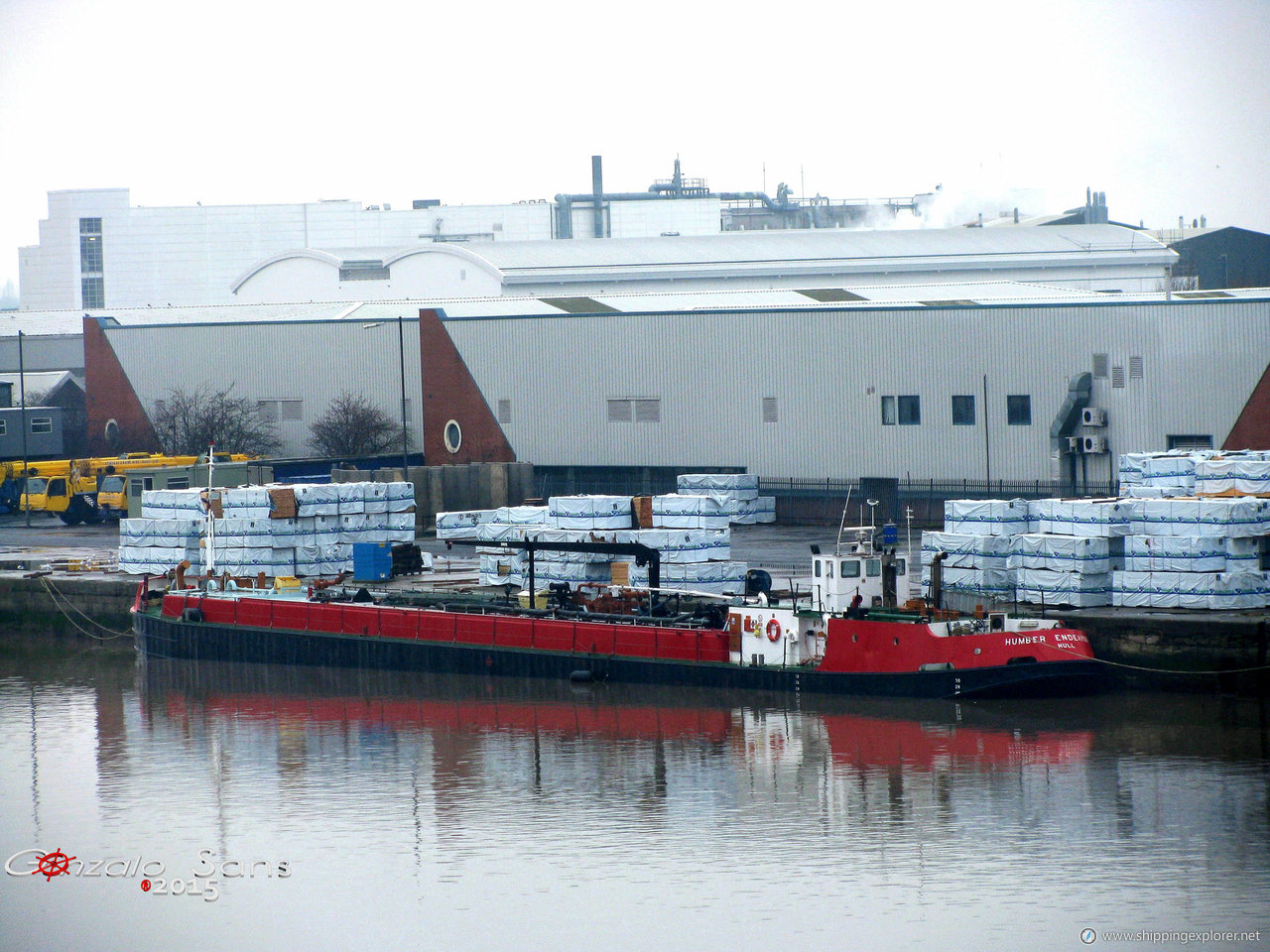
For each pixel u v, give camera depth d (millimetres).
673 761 47469
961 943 34156
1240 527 53875
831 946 34312
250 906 37844
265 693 59219
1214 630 51406
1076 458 81000
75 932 36781
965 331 83812
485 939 35438
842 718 51094
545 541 62281
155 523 72625
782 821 41750
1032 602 57250
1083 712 50281
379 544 71312
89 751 51781
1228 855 38219
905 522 85500
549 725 52250
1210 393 77438
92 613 72250
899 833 40500
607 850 40281
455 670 60219
